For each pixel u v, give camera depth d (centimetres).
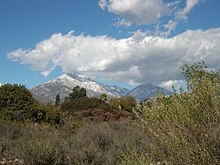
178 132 536
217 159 500
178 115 537
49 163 1112
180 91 554
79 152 1128
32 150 1107
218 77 530
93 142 1321
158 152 615
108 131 1522
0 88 2206
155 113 589
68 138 1442
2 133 1490
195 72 543
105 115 3259
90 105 3509
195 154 516
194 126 523
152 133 600
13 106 2139
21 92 2236
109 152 1147
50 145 1169
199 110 521
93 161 1104
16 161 1102
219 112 508
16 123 1750
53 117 2219
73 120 2536
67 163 1131
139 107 643
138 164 687
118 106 3756
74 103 3591
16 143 1277
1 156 1155
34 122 2122
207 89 520
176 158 547
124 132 1480
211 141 505
